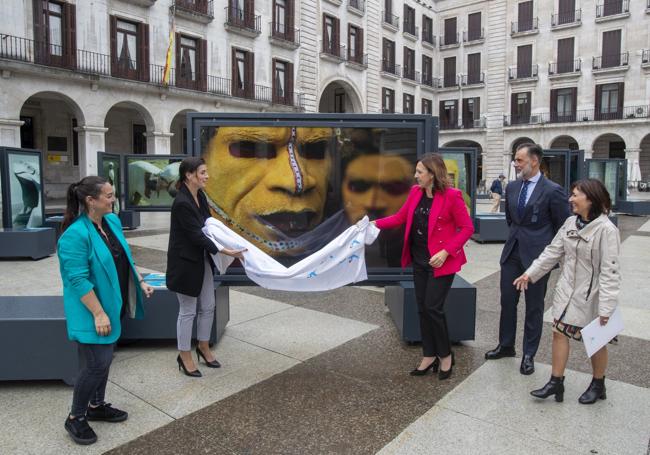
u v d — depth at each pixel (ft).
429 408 11.51
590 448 9.82
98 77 70.59
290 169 16.26
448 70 144.46
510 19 132.98
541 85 129.49
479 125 139.33
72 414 9.96
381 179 16.31
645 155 124.47
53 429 10.50
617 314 11.07
